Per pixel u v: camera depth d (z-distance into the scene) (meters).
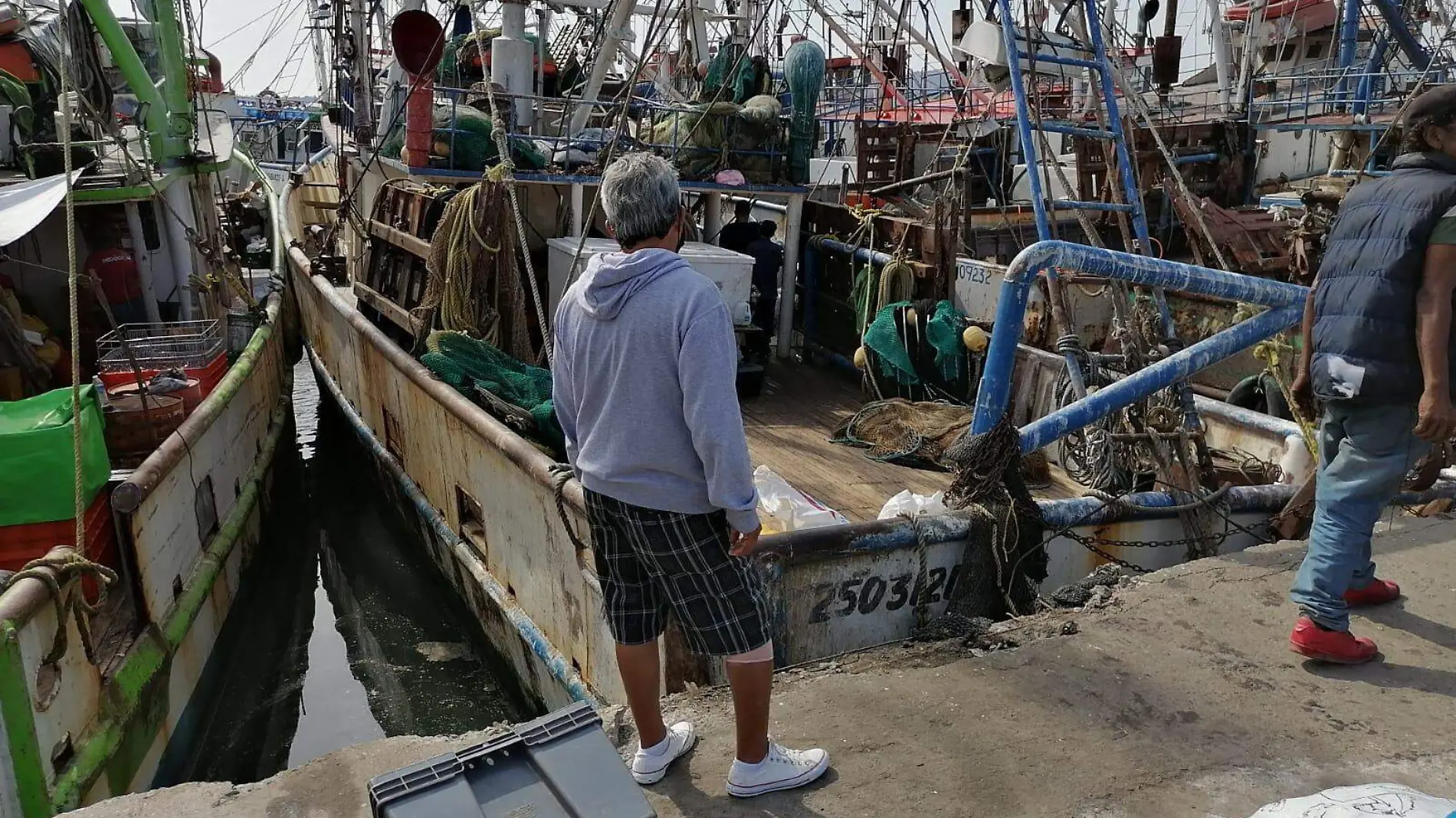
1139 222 5.77
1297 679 3.35
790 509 4.70
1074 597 4.04
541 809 1.89
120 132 8.17
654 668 2.60
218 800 2.71
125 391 6.43
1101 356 5.07
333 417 10.66
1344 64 14.88
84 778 4.10
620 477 2.29
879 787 2.72
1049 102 13.72
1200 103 18.05
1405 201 2.98
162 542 5.47
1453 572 4.21
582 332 2.32
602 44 7.65
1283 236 9.40
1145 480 5.09
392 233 7.87
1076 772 2.82
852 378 8.06
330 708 6.23
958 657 3.48
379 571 8.09
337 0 11.78
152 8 8.64
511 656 5.72
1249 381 6.64
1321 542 3.33
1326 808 2.39
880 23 17.06
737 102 8.39
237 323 9.31
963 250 8.53
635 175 2.21
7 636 3.62
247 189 14.41
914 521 3.85
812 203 8.81
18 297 7.66
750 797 2.63
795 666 3.45
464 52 9.39
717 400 2.12
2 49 9.02
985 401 4.00
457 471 6.23
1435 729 3.06
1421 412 2.96
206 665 6.02
